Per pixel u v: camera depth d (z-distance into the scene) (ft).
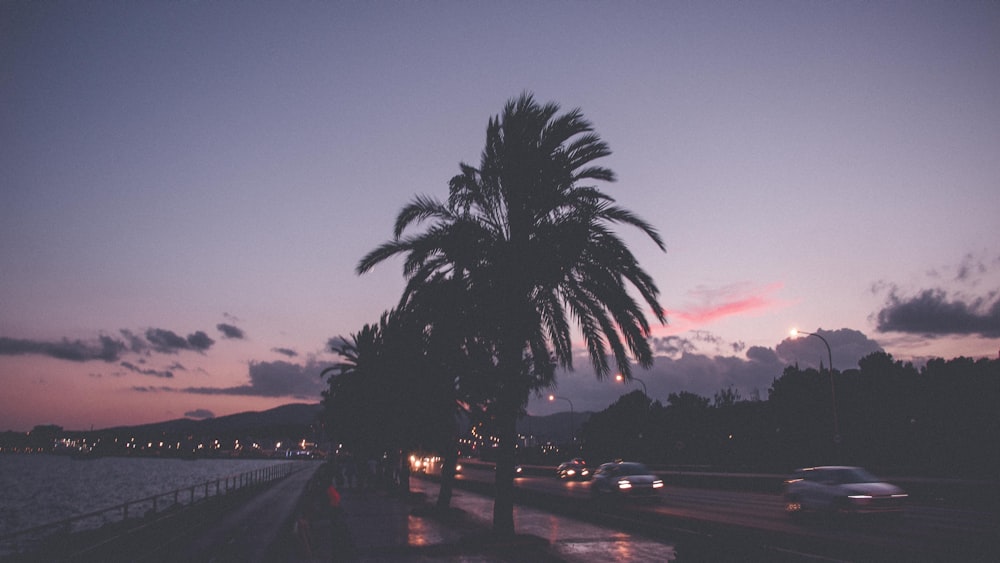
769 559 32.07
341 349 153.17
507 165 61.31
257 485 179.52
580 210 61.46
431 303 63.67
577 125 62.49
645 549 51.03
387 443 136.46
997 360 183.52
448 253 62.64
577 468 197.88
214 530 88.94
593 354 61.93
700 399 338.75
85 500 312.71
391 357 101.24
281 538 71.05
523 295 60.70
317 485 111.34
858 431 196.54
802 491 69.56
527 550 51.78
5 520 211.61
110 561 61.26
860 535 55.72
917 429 179.52
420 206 64.08
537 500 94.89
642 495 95.81
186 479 572.10
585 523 70.59
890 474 138.41
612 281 60.23
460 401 83.10
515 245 60.64
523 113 62.03
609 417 352.90
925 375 199.93
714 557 33.68
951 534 54.60
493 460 338.75
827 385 222.07
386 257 63.82
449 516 81.51
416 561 48.11
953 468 139.85
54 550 57.72
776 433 229.04
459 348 67.72
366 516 84.79
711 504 96.02
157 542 71.51
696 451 258.98
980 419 168.45
